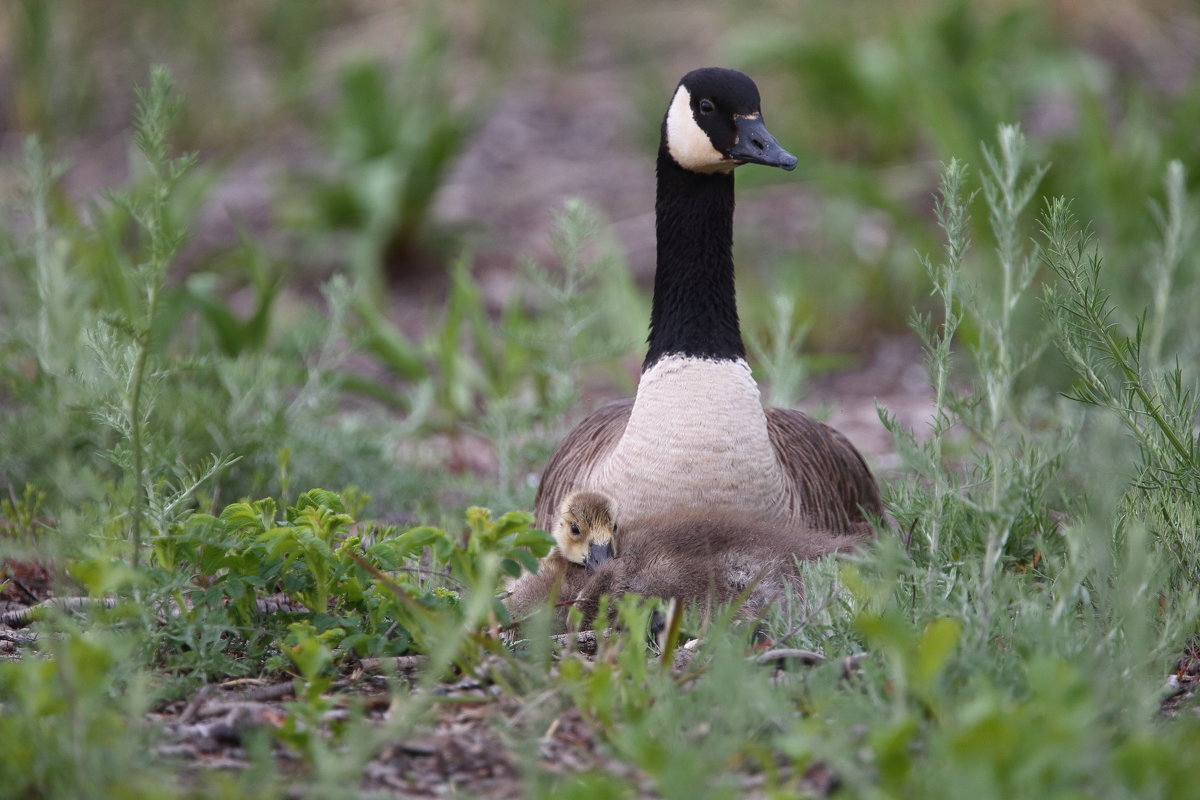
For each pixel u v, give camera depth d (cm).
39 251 1377
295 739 664
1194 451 933
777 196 2566
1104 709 681
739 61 2553
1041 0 2797
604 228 2302
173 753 693
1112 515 866
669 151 1091
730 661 684
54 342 1316
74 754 605
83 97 2827
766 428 1019
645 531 971
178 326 1661
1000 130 845
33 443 1228
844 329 2062
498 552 783
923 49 2391
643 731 627
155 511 852
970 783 538
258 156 2772
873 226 2333
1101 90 2562
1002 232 810
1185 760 600
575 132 2817
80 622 864
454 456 1588
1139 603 739
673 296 1041
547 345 1483
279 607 872
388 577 820
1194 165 1816
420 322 2178
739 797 632
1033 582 922
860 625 630
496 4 3119
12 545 1028
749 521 974
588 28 3316
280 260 2312
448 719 735
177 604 876
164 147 827
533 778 615
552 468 1162
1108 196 1805
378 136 2377
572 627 860
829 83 2517
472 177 2647
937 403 836
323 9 3241
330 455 1348
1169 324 1334
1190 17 2938
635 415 1022
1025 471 884
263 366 1385
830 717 692
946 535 898
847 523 1132
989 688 638
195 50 2945
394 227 2336
